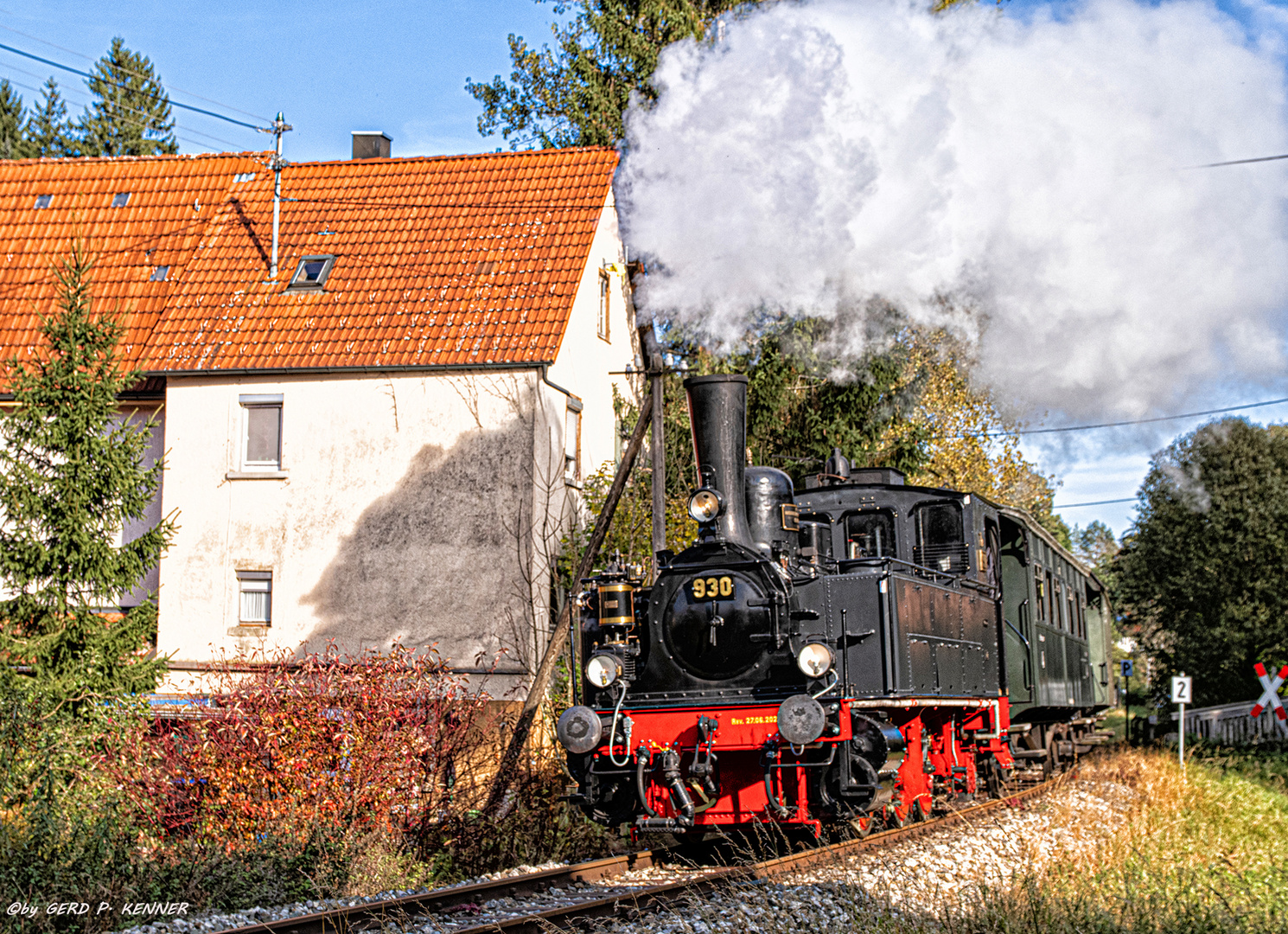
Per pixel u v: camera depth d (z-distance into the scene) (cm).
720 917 749
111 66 5347
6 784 1049
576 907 759
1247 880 1087
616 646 1069
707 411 1091
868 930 716
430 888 962
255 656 1622
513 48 2462
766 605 1027
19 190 2212
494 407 1748
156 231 2116
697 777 991
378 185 2050
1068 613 1975
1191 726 3091
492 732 1362
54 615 1388
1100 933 772
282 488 1794
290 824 1038
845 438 2191
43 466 1423
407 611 1728
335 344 1798
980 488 2962
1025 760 1675
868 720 986
